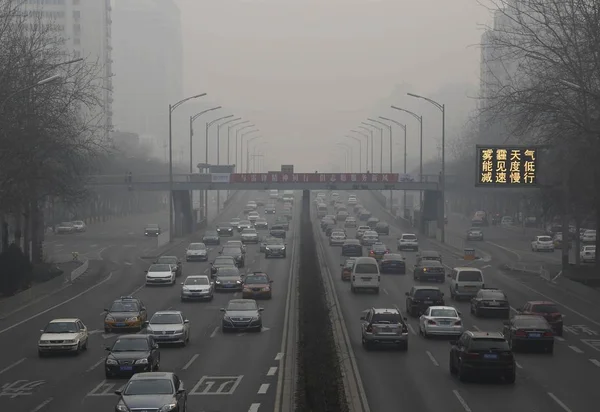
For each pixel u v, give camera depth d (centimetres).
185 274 9300
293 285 8200
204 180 14812
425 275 8525
